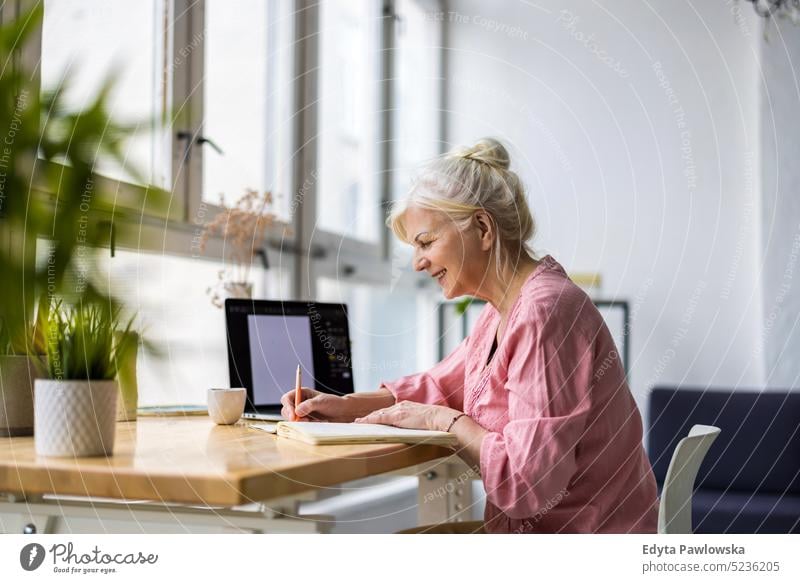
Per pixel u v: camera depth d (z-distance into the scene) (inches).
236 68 88.5
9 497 39.2
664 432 106.5
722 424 103.3
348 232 112.2
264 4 93.5
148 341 67.6
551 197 129.0
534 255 52.9
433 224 50.7
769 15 109.5
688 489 43.3
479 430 44.6
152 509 38.0
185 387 73.8
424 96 128.0
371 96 116.0
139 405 61.0
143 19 72.7
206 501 29.0
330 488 33.7
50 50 61.6
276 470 30.5
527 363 44.5
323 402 52.9
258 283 89.4
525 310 46.0
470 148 52.9
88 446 33.6
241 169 89.3
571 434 42.9
